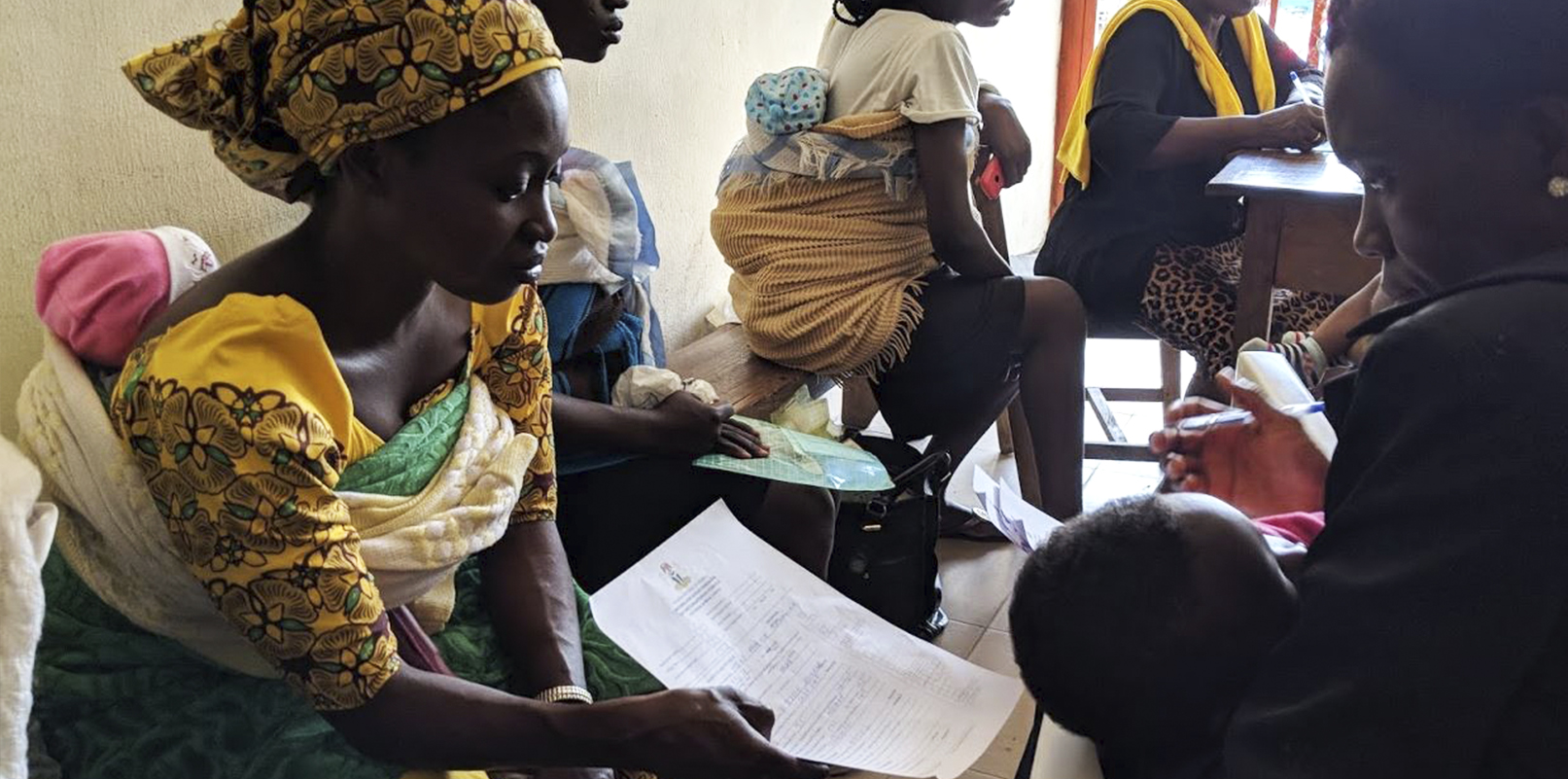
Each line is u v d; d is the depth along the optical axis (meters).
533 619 1.21
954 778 1.16
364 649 0.94
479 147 0.92
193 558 0.94
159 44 1.34
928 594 2.12
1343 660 0.72
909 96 2.09
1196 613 0.86
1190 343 2.42
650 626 1.27
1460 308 0.70
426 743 0.97
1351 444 0.76
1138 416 3.19
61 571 1.04
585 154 1.72
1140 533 0.89
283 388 0.92
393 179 0.94
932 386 2.20
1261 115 2.33
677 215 2.42
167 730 1.02
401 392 1.09
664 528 1.70
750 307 2.21
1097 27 4.58
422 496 1.06
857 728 1.21
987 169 2.47
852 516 2.00
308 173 0.99
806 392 2.22
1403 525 0.71
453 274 0.97
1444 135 0.73
